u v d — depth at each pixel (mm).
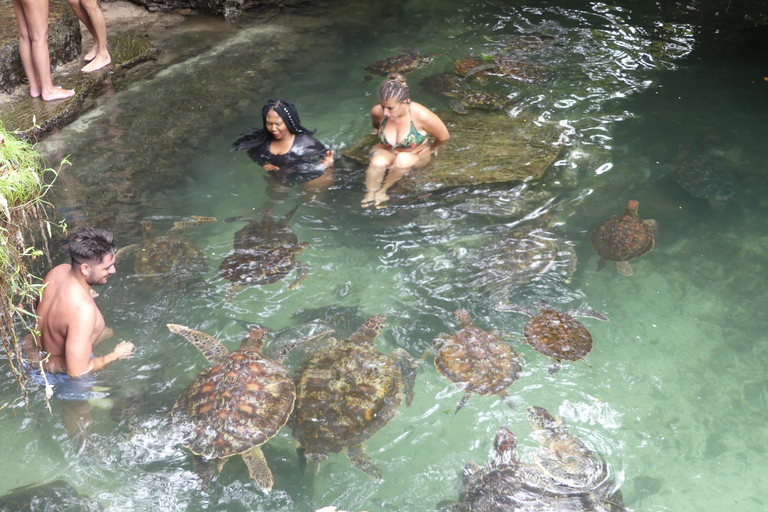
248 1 8797
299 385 3105
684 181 4922
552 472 2781
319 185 4930
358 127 5793
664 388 3326
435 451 2945
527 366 3422
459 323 3676
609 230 4273
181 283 3930
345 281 4004
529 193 4785
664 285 4023
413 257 4203
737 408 3219
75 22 7133
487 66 6750
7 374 3229
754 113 5891
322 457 2840
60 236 4207
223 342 3533
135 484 2727
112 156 5328
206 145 5539
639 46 7316
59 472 2762
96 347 3422
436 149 5324
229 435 2830
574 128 5684
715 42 7363
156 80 6797
